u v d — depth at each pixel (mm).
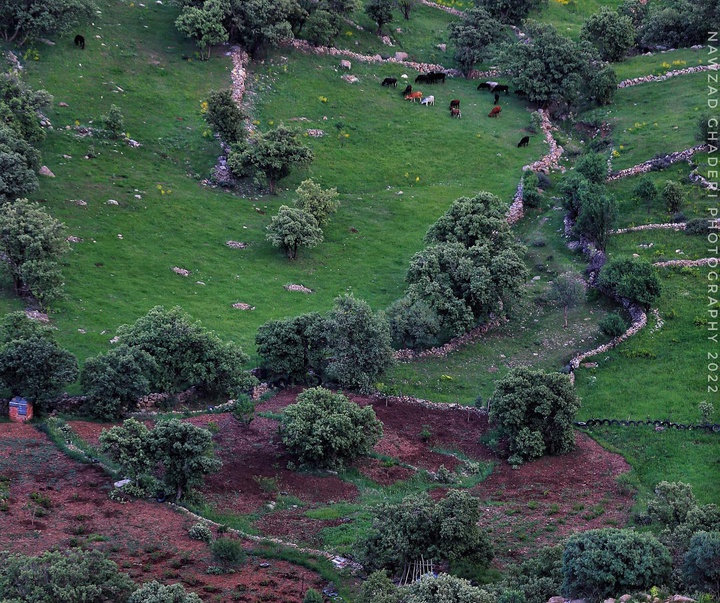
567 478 102938
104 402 106938
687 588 70250
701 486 99250
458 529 80562
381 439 109688
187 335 115312
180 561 79188
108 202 154125
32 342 105938
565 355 131000
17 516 82938
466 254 140000
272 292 142375
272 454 103500
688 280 140750
